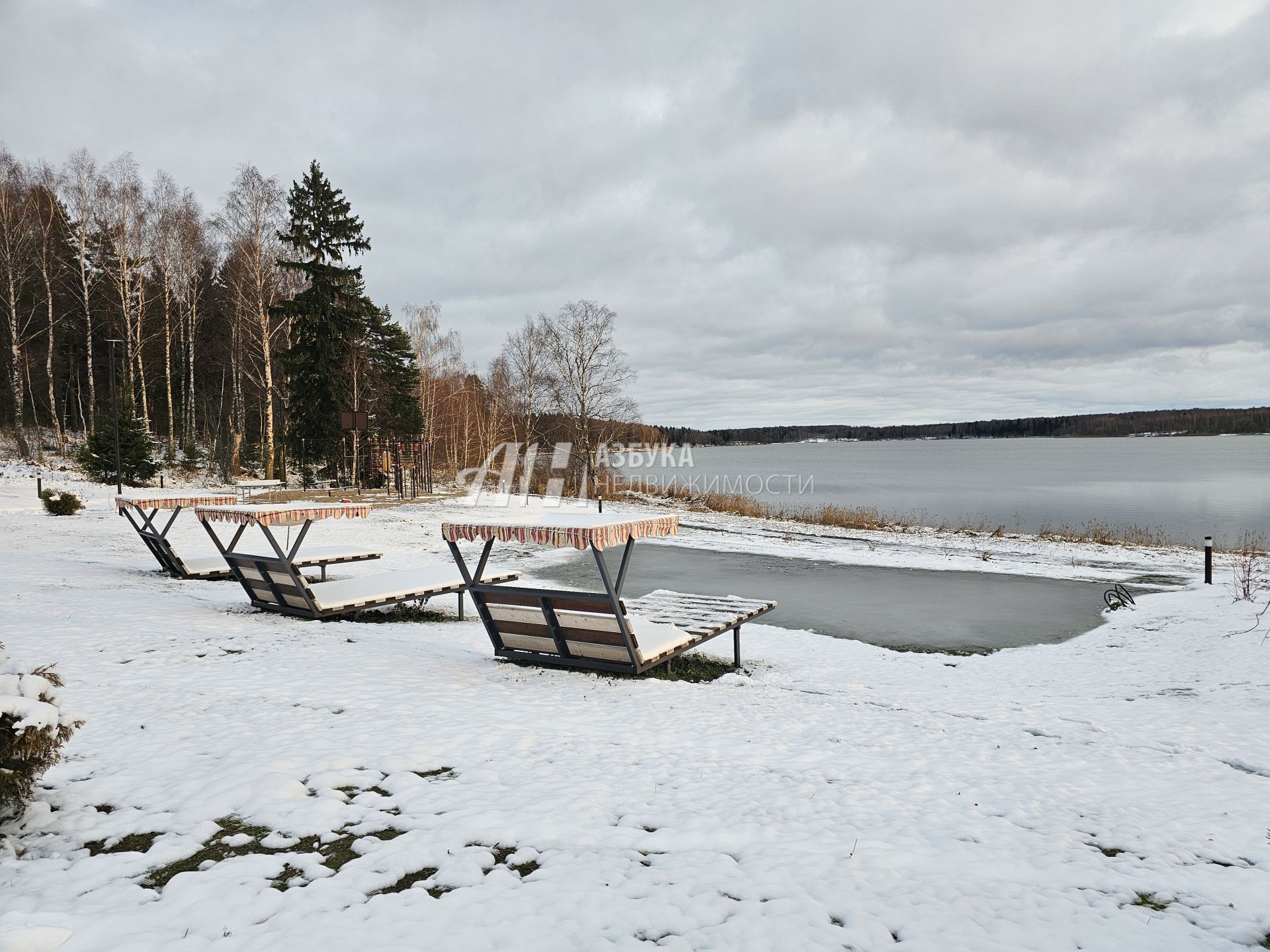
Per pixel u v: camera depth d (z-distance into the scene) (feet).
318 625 34.06
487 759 16.72
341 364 137.39
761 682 28.35
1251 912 10.42
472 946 9.21
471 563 62.34
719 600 37.52
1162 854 12.38
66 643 26.66
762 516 117.19
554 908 10.18
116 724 18.57
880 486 198.59
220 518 36.09
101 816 13.32
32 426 148.97
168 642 27.84
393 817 13.43
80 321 157.79
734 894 10.66
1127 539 91.45
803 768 16.81
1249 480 197.77
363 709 20.51
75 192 127.24
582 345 147.84
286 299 132.77
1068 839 12.98
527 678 25.63
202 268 155.33
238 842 12.47
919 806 14.55
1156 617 41.63
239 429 160.56
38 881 11.06
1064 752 18.74
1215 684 27.66
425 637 34.30
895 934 9.68
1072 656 35.60
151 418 178.19
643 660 26.61
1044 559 70.85
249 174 129.29
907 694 26.96
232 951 9.07
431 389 189.98
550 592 26.37
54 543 59.16
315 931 9.53
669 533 28.86
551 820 13.23
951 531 97.96
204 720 19.06
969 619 45.11
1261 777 16.93
